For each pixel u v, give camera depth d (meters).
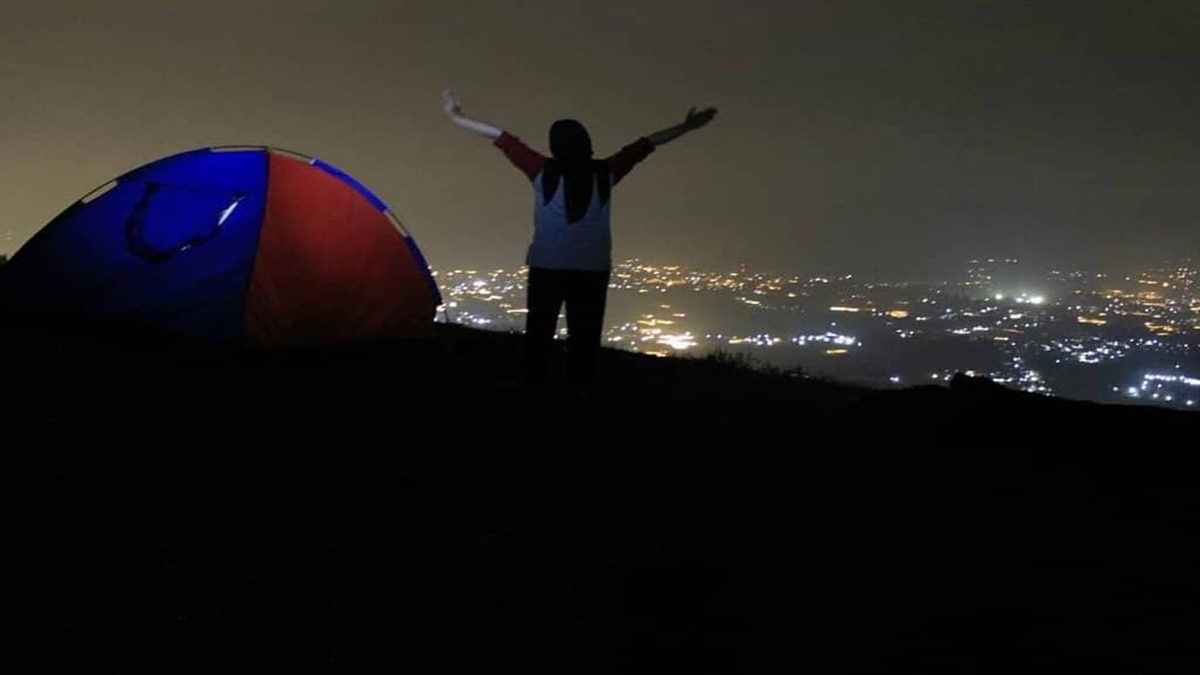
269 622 4.34
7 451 6.27
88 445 6.54
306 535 5.30
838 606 4.77
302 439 7.01
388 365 9.62
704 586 4.89
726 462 7.00
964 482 6.78
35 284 10.14
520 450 7.04
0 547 4.91
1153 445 7.54
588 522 5.71
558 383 9.02
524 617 4.50
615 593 4.79
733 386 10.26
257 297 9.83
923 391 8.77
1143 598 4.98
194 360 9.14
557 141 7.91
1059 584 5.12
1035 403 8.27
